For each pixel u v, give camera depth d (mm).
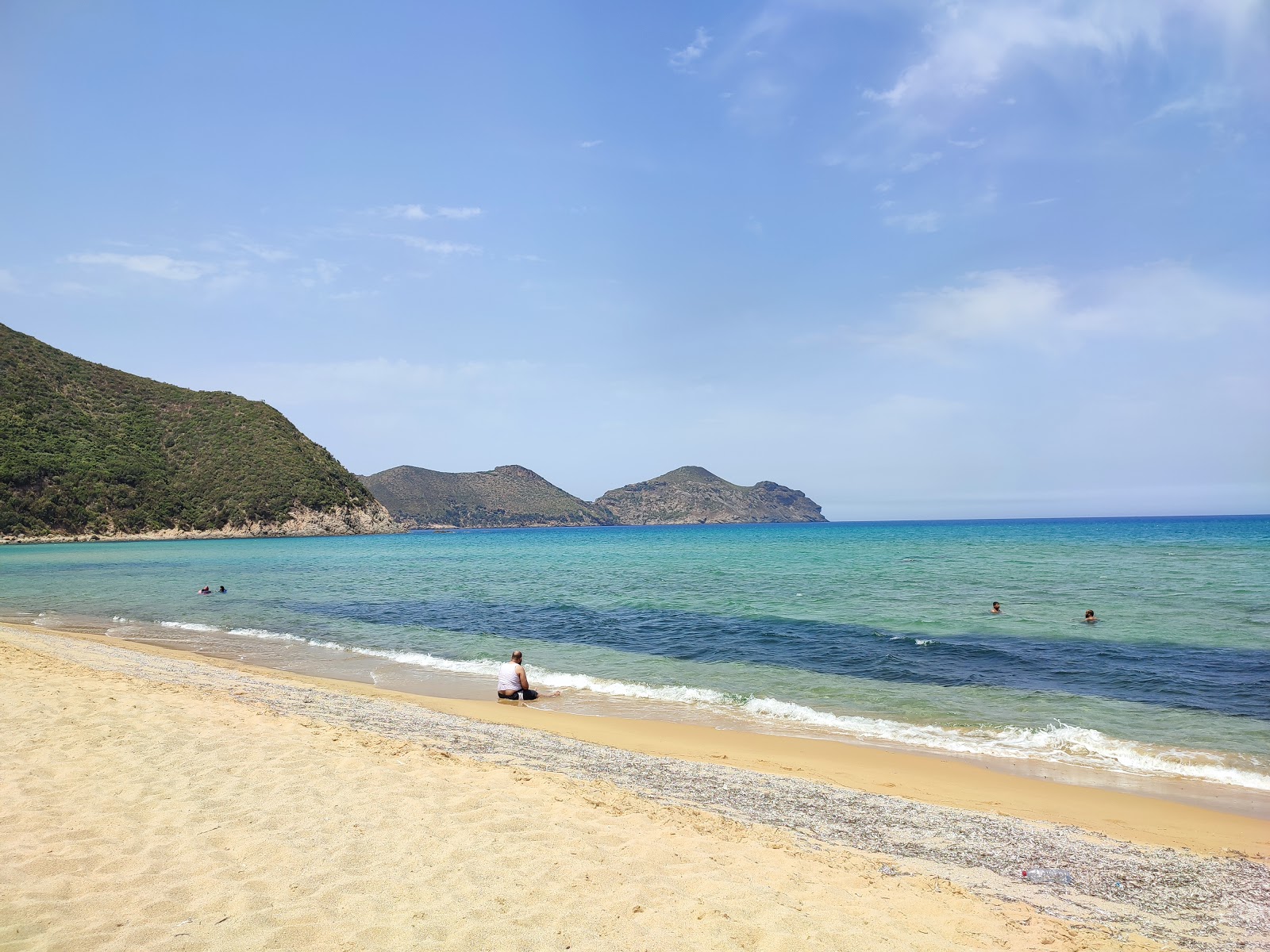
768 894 5312
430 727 11039
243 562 60625
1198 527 137750
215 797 6578
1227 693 14422
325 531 136250
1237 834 7746
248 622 25844
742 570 45188
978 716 13016
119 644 20266
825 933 4715
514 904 4785
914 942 4707
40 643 18375
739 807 7914
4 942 3916
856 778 9625
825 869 6012
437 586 38188
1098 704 13719
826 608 26844
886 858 6590
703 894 5211
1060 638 20406
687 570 47188
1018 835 7461
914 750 11102
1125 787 9438
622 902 4938
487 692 15320
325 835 5805
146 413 137125
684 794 8258
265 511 129750
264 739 8719
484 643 21234
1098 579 36250
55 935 4035
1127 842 7402
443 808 6648
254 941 4098
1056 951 4816
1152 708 13406
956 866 6508
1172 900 5973
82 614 28031
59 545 95562
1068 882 6262
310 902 4637
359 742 9047
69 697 10359
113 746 8008
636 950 4301
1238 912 5742
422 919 4484
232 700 11469
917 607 26922
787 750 11023
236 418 145500
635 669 17359
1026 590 31812
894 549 68062
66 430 117875
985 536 99875
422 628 23984
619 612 26891
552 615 26469
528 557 67250
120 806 6211
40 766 7191
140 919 4289
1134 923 5453
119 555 73000
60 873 4879
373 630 23750
